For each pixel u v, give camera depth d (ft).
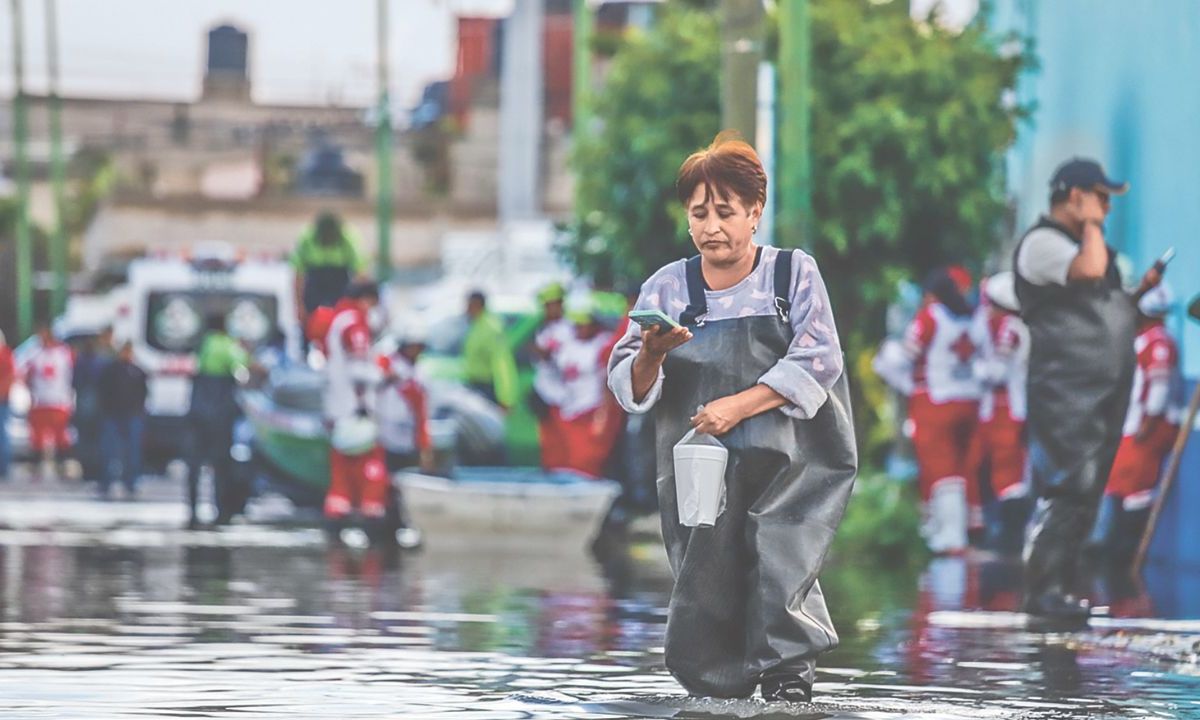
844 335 131.75
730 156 46.03
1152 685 53.36
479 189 409.08
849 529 106.22
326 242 134.41
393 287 294.66
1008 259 134.92
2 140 461.37
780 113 110.93
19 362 213.05
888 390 137.80
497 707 48.19
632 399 46.09
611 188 137.18
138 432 168.45
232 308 187.83
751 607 46.24
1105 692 52.01
